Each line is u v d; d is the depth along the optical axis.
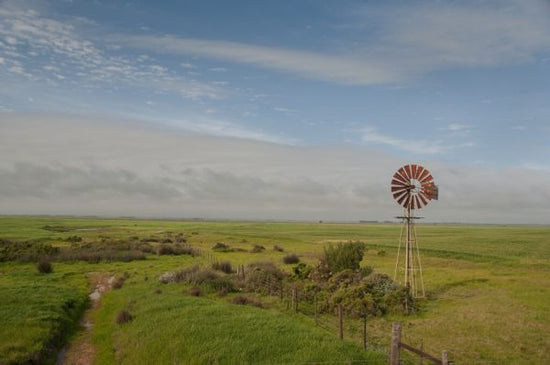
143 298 29.19
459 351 19.62
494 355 19.05
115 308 27.95
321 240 105.00
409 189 36.44
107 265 52.78
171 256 64.38
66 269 48.44
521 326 23.38
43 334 20.70
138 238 97.62
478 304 29.45
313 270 40.09
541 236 118.69
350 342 19.06
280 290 32.41
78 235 107.62
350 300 27.48
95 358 19.69
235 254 68.19
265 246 85.38
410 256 36.81
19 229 125.56
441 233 142.25
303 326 21.09
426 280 41.06
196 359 16.69
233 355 16.86
